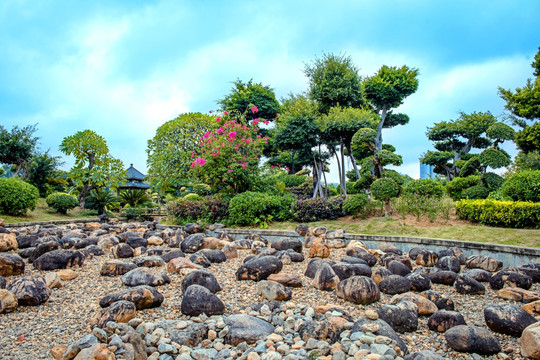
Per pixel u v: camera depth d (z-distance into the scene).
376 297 3.93
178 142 17.91
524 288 4.42
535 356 2.69
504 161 9.23
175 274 4.90
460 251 6.18
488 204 7.55
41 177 19.86
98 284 4.49
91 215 16.91
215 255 5.91
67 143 17.20
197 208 11.03
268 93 25.45
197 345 2.96
